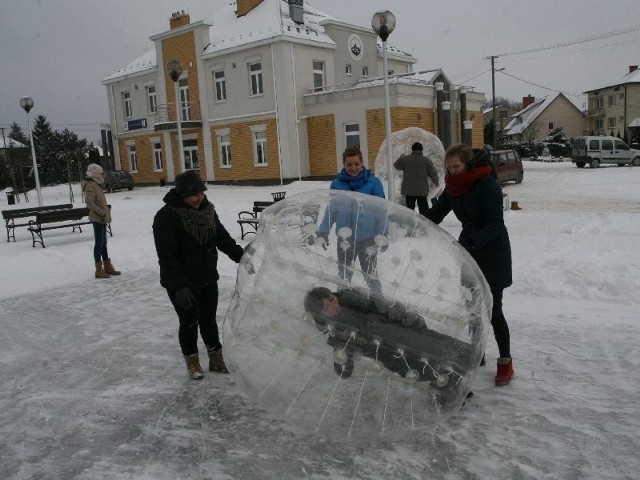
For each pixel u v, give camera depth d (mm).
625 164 33156
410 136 12602
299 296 3055
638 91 60156
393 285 3115
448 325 3154
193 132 33219
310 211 3449
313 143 29234
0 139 64375
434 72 29000
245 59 29656
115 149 39500
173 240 4094
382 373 3037
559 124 67750
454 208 3967
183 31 32188
